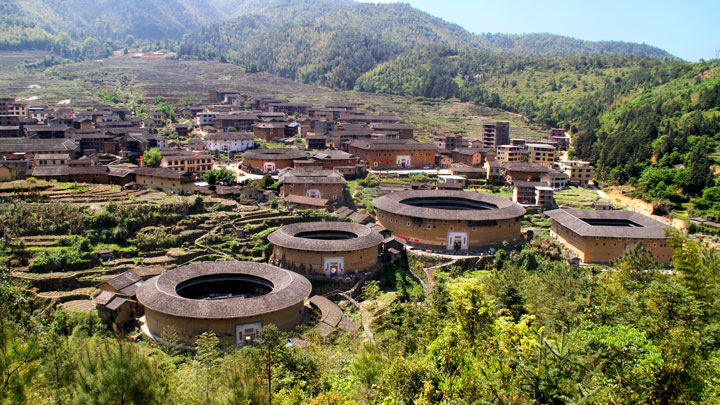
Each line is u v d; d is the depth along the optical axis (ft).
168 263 330.95
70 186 402.11
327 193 485.15
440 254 382.83
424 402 133.59
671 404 125.39
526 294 258.57
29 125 634.02
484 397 123.54
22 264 303.89
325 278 330.75
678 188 517.55
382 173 598.75
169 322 249.55
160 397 128.47
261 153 581.94
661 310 164.55
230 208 412.98
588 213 415.64
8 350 114.62
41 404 123.85
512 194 551.59
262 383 148.66
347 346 233.96
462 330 178.91
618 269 248.52
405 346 203.72
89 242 327.06
